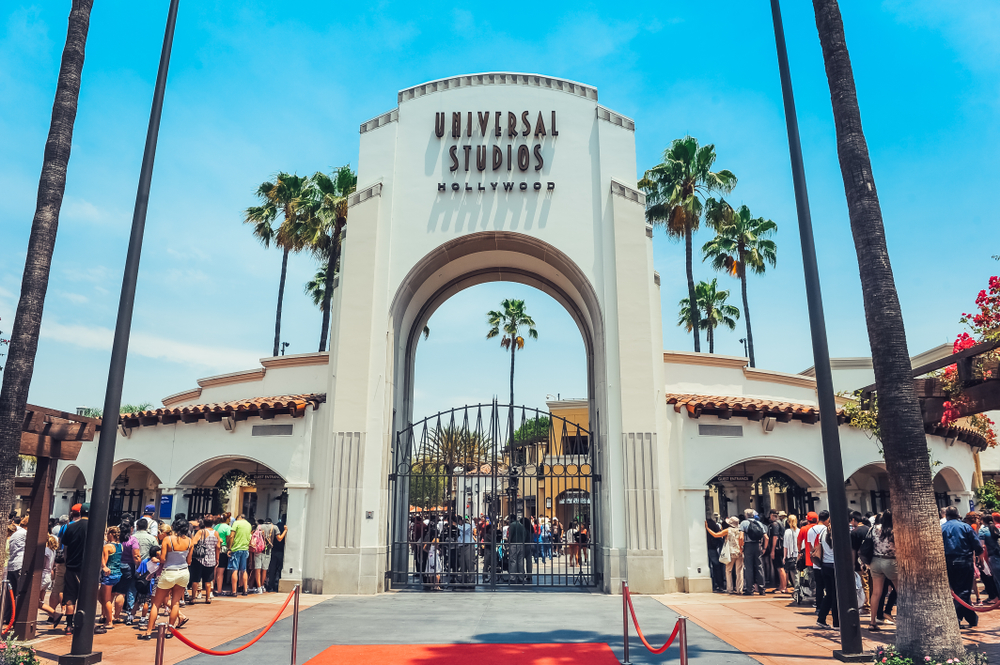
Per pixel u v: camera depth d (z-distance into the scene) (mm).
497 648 9039
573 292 17844
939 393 9391
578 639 9617
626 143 16844
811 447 16531
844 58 9219
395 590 14984
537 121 16891
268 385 18469
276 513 24297
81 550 10594
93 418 10664
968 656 7328
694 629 10234
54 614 10633
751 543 14320
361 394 15266
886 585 10492
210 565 13078
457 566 16016
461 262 17656
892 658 7367
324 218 30125
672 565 14773
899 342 8250
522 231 16250
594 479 15992
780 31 10148
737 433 16062
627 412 15016
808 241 9352
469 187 16500
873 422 13031
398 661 8320
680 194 30547
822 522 11867
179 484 17031
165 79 10234
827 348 8945
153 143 9883
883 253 8523
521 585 15453
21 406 8008
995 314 10008
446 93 17109
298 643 9398
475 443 15875
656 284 16266
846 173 8922
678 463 15484
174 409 17219
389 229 16344
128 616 11023
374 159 16828
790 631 9992
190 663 8266
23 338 8141
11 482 7805
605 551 14719
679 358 18109
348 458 14906
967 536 10000
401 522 16812
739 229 35969
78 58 9320
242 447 16328
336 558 14438
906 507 7805
